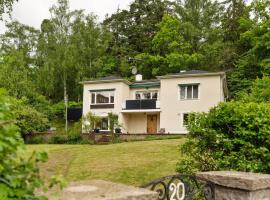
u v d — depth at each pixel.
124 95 32.69
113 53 47.59
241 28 40.34
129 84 33.34
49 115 38.62
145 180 10.66
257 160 5.23
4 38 46.41
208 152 5.77
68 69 40.25
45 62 40.28
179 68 39.38
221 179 3.22
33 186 1.54
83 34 42.06
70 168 12.93
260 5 35.94
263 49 33.59
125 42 50.12
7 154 1.50
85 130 29.75
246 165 5.12
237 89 35.50
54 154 16.55
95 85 33.28
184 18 43.84
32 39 46.88
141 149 16.91
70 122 39.69
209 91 28.95
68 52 39.56
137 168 12.23
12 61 36.69
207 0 44.25
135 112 32.03
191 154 5.91
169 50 41.78
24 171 1.52
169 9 51.16
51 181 1.61
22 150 1.55
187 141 6.00
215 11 44.09
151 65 42.34
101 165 13.24
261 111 5.41
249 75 35.03
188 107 29.58
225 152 5.59
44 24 42.84
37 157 1.55
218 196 3.25
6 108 1.58
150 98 32.66
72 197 1.93
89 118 30.27
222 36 43.00
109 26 51.72
